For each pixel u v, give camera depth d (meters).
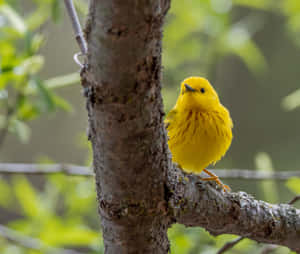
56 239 11.55
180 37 16.00
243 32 15.12
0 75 9.15
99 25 3.52
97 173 4.68
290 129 23.50
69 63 20.94
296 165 22.61
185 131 8.49
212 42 15.88
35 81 9.30
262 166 10.72
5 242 12.30
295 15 16.69
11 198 16.80
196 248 11.27
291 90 23.33
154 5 3.43
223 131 8.74
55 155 21.39
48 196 12.97
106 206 4.80
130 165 4.39
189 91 8.62
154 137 4.29
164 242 5.23
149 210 4.80
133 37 3.53
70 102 21.47
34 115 10.14
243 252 10.98
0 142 9.86
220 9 14.90
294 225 6.41
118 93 3.86
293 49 23.17
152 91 3.94
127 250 5.09
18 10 10.44
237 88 23.44
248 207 6.18
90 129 4.36
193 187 5.58
